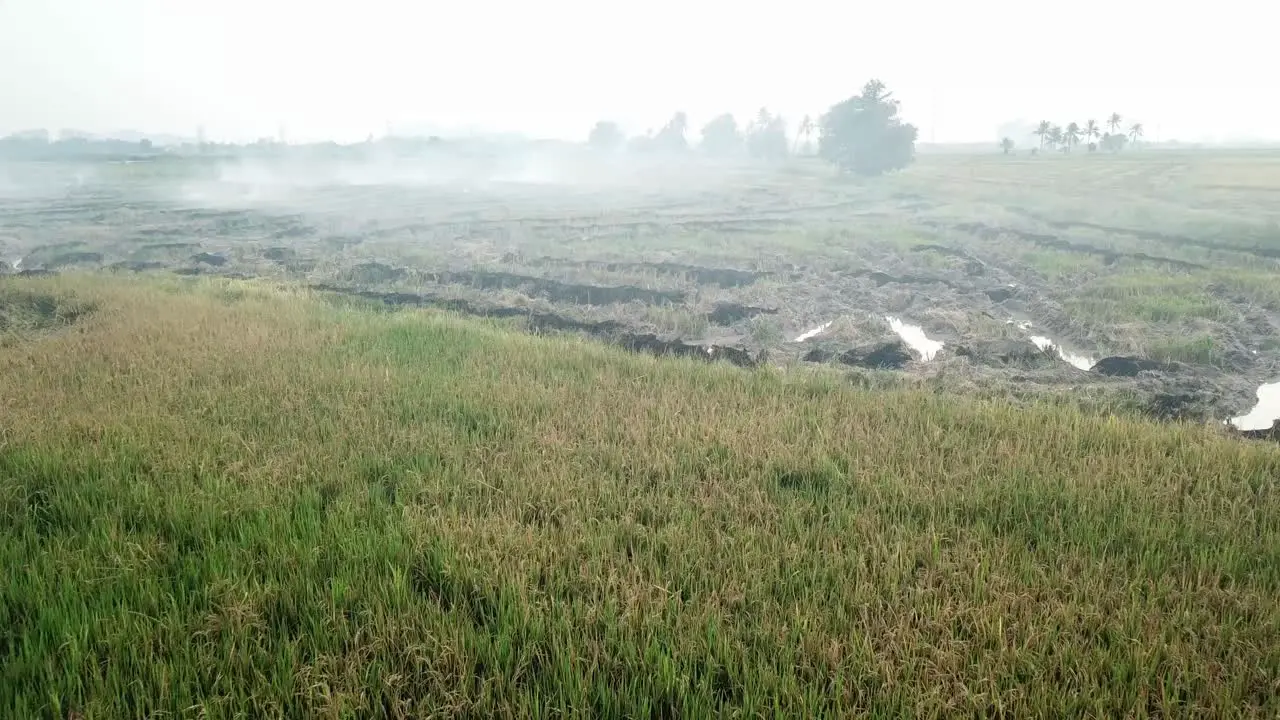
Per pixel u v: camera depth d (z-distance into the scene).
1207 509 7.63
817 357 16.83
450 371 12.90
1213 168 69.69
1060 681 5.17
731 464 8.88
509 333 16.78
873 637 5.63
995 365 16.11
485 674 5.32
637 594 5.98
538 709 4.84
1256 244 30.67
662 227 39.97
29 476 8.11
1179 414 12.69
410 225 42.00
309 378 11.98
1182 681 5.14
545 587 6.28
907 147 73.25
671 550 6.78
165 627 5.63
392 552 6.63
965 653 5.32
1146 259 28.25
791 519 7.39
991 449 9.42
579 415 10.52
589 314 20.94
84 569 6.37
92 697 4.95
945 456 9.25
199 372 12.29
